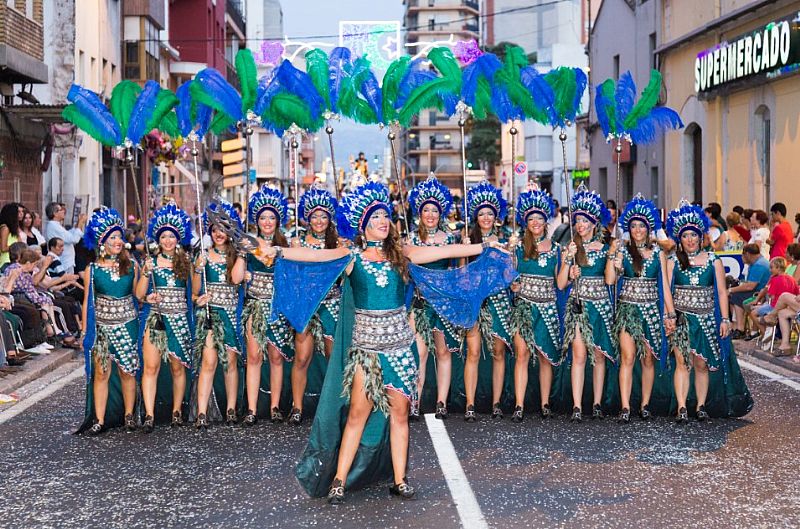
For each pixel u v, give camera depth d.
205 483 8.12
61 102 31.28
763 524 6.88
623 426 10.35
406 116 10.69
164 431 10.30
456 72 10.67
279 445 9.55
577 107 10.95
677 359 10.48
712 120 28.05
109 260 10.17
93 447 9.53
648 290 10.54
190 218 11.04
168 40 49.12
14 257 16.11
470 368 10.73
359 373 7.43
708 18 27.94
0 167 23.09
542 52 67.69
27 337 15.42
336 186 11.21
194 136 10.94
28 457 9.14
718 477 8.13
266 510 7.32
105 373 10.12
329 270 7.50
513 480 8.08
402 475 7.58
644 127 11.12
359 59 11.10
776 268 15.38
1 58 21.78
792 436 9.73
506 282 8.52
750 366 14.37
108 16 37.72
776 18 23.34
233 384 10.71
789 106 22.91
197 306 10.52
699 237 10.54
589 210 10.65
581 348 10.59
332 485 7.50
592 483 7.96
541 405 10.95
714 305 10.52
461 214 13.73
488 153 86.81
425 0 130.50
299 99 10.94
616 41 39.06
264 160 65.31
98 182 35.25
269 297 10.55
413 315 10.67
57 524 7.11
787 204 23.05
